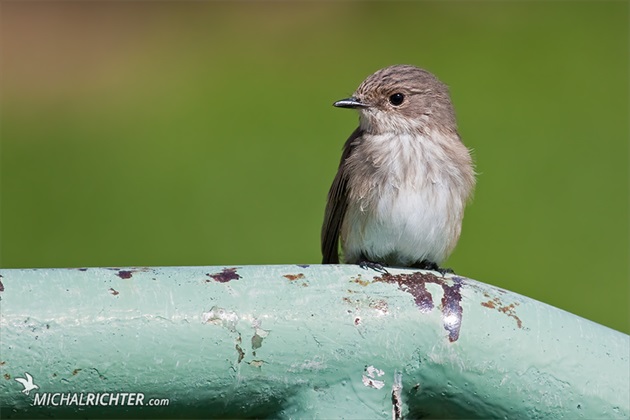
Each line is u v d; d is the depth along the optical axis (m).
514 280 12.73
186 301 4.47
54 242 13.75
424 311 4.65
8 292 4.37
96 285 4.45
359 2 18.17
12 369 4.31
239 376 4.50
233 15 18.69
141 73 17.34
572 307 12.41
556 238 13.13
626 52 16.14
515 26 17.11
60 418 4.49
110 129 16.00
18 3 19.09
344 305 4.59
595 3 17.25
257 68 17.09
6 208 14.22
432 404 4.76
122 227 13.96
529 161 14.23
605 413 4.72
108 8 19.03
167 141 15.33
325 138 15.00
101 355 4.37
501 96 15.42
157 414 4.57
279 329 4.51
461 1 17.89
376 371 4.60
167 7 18.92
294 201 13.94
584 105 15.07
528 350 4.69
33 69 17.70
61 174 15.03
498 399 4.70
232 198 14.03
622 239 13.19
